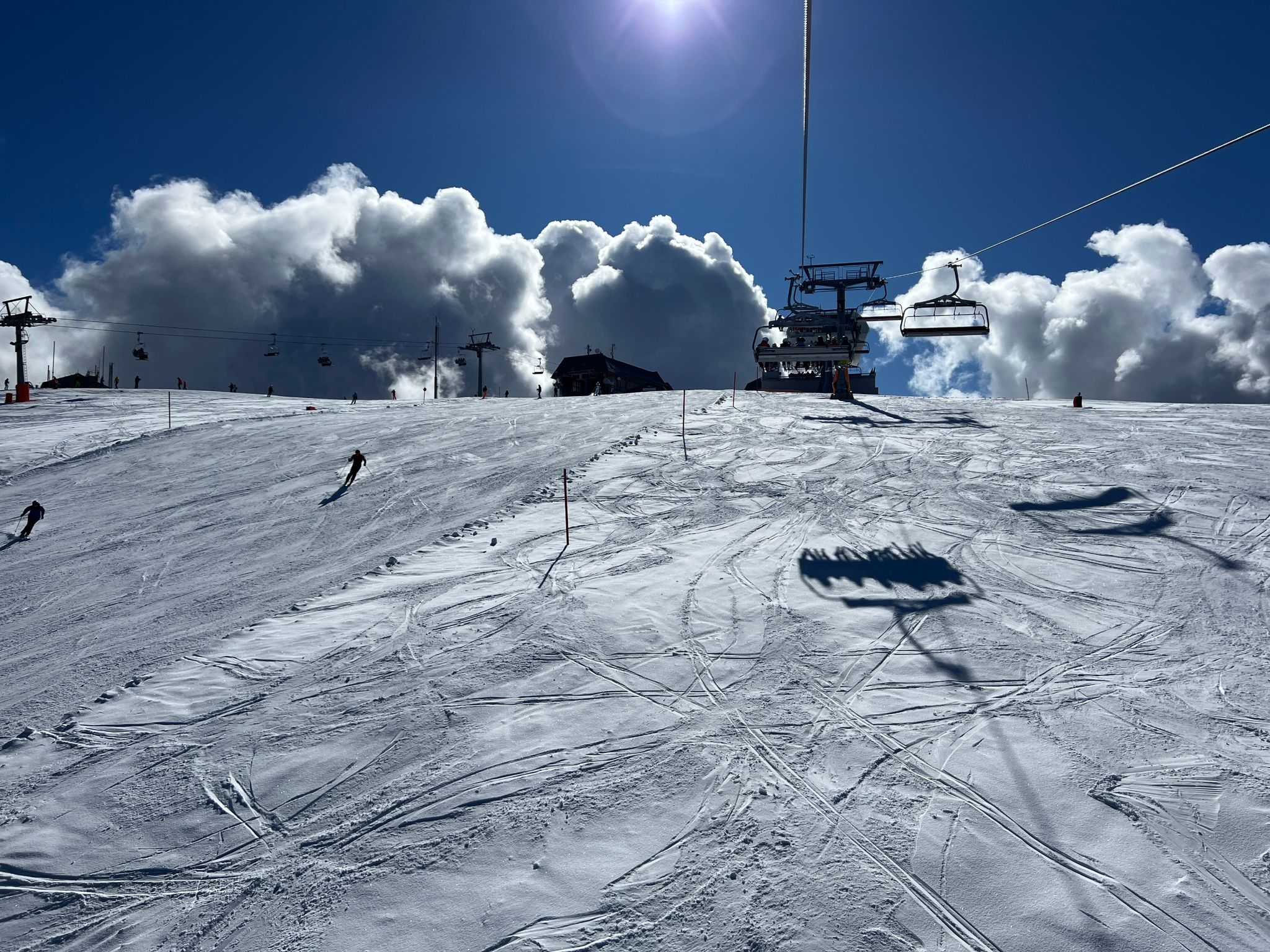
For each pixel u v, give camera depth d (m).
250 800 7.66
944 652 10.27
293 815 7.41
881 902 5.94
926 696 9.13
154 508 22.06
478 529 17.42
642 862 6.54
